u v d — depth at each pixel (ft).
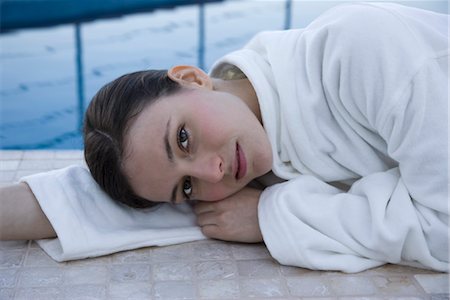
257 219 4.38
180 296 3.72
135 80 4.49
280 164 4.71
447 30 4.50
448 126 3.93
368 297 3.72
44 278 3.93
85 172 4.75
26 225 4.32
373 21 4.24
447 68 4.13
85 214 4.39
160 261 4.18
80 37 13.79
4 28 14.28
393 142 4.15
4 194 4.43
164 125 4.11
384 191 4.11
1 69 11.97
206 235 4.52
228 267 4.09
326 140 4.54
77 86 11.19
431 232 3.93
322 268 3.99
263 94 4.60
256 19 14.52
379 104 4.16
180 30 14.07
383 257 4.05
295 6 15.40
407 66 4.06
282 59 4.72
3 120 10.04
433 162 3.93
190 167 4.11
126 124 4.21
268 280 3.91
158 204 4.81
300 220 4.13
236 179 4.33
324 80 4.42
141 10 15.78
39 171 6.04
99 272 4.02
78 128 9.82
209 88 4.59
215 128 4.12
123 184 4.35
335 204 4.17
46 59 12.47
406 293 3.77
